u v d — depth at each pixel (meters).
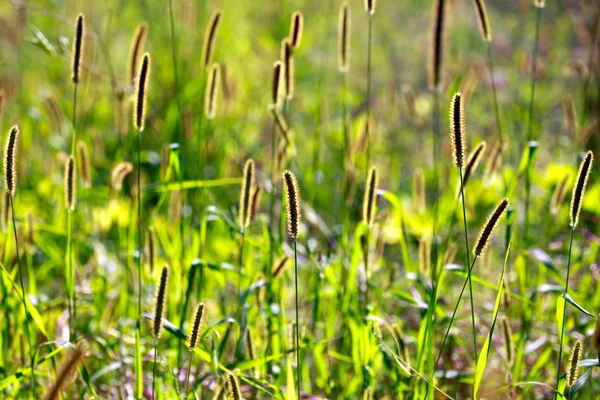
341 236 1.90
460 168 1.50
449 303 1.97
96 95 2.43
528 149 1.76
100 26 3.18
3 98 1.79
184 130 2.15
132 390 1.71
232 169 2.17
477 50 4.07
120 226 1.95
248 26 3.38
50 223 2.09
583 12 3.07
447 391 1.81
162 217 2.37
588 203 2.06
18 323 1.72
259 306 1.75
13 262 1.80
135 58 1.78
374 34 4.18
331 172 2.65
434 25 1.76
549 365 1.81
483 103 3.46
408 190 2.75
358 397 1.76
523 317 1.75
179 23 2.90
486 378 1.78
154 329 1.51
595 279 1.91
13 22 2.96
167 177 1.76
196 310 1.50
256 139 2.79
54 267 2.05
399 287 1.97
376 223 1.77
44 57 3.02
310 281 1.96
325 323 1.88
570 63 2.12
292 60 1.75
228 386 1.53
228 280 2.00
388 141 2.96
